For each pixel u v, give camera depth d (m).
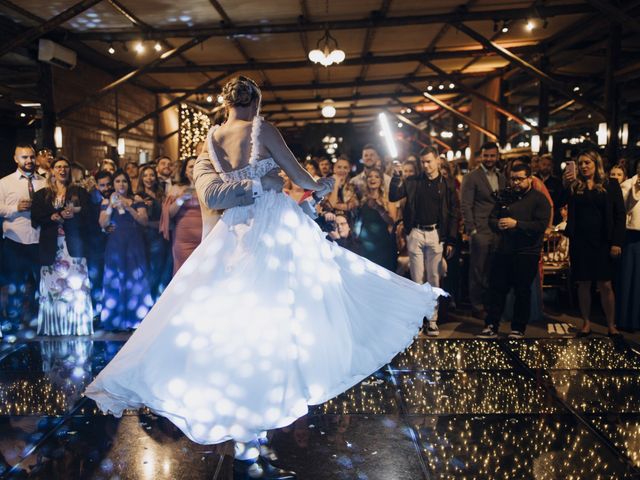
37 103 9.32
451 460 3.02
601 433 3.35
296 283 2.61
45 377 4.39
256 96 2.77
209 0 7.98
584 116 11.40
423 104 20.36
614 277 5.96
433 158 5.76
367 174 5.98
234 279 2.55
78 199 5.73
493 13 8.89
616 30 8.76
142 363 2.43
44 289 5.73
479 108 16.48
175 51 9.40
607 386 4.14
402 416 3.61
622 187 5.86
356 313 2.82
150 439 3.29
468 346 5.25
